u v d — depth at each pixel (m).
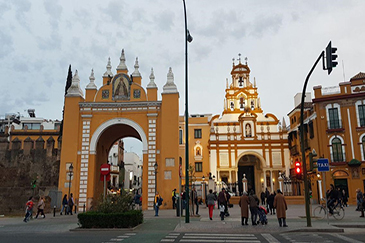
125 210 17.59
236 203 38.06
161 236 13.80
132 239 12.96
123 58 35.41
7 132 50.12
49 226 18.34
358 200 25.66
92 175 32.12
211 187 38.41
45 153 40.28
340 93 38.12
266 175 49.31
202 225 17.25
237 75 56.03
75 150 32.47
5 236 14.30
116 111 33.38
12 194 38.62
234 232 15.08
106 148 37.97
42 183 39.25
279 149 48.97
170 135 31.98
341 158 36.72
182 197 24.52
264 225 17.08
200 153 51.28
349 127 37.03
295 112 48.06
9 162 40.22
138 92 33.78
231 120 52.59
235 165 48.78
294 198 36.28
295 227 16.09
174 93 32.94
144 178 31.72
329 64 14.87
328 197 23.53
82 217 16.55
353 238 13.27
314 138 40.06
